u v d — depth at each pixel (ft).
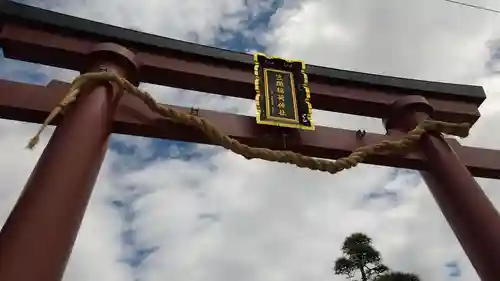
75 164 17.67
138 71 26.20
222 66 28.45
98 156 19.35
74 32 25.84
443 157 26.94
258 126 26.32
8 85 22.59
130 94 24.53
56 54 25.12
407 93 31.89
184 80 27.50
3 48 24.98
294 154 23.91
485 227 22.56
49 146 19.01
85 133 19.40
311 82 30.09
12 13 24.79
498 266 21.17
